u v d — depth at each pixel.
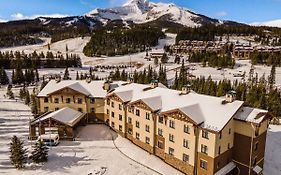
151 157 49.12
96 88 67.69
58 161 46.69
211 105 44.84
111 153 50.81
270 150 54.56
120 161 47.78
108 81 69.69
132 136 55.56
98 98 64.56
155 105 49.72
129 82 68.25
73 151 50.97
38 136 56.19
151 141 50.12
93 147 53.12
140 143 53.28
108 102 62.81
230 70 161.25
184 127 43.28
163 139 47.84
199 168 42.12
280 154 53.12
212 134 39.38
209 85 107.81
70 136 55.78
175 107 46.97
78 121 59.81
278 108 84.94
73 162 46.56
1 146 51.88
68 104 65.50
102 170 44.09
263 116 40.88
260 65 169.88
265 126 44.41
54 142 52.69
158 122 48.44
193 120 41.16
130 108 55.09
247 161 42.19
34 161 45.38
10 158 44.25
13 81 143.75
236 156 43.56
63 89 64.69
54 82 71.38
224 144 41.38
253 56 174.12
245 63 177.38
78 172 43.19
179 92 52.31
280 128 68.56
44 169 43.62
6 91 126.88
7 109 86.06
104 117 65.50
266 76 141.50
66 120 56.59
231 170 42.41
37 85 143.00
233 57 198.12
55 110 66.00
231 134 42.59
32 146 51.44
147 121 50.53
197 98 47.94
